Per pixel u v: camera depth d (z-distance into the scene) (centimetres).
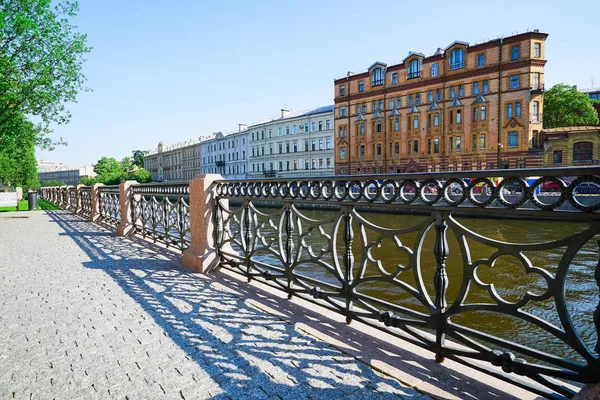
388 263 1041
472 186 204
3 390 212
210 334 287
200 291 406
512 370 189
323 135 5362
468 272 209
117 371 232
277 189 376
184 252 535
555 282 170
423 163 4206
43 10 1722
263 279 446
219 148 7444
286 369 229
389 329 264
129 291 408
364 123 4766
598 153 3219
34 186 5822
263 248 406
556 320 600
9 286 434
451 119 3969
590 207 154
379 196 262
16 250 689
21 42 1694
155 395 204
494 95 3669
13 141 1908
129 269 515
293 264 356
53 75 1795
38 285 438
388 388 204
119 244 746
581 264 977
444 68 3988
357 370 225
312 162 5531
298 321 309
